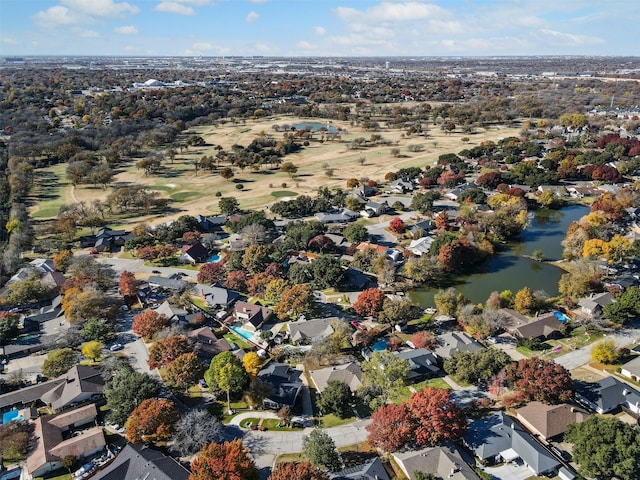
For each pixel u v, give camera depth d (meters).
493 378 85.31
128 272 127.06
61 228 158.12
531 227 172.62
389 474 69.19
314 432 72.38
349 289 126.62
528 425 77.00
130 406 78.12
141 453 69.62
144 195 190.12
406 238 157.00
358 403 84.38
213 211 186.00
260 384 83.44
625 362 92.94
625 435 65.56
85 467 71.00
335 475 67.44
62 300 113.62
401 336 105.12
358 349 101.06
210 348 98.00
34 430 77.31
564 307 113.62
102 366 92.06
